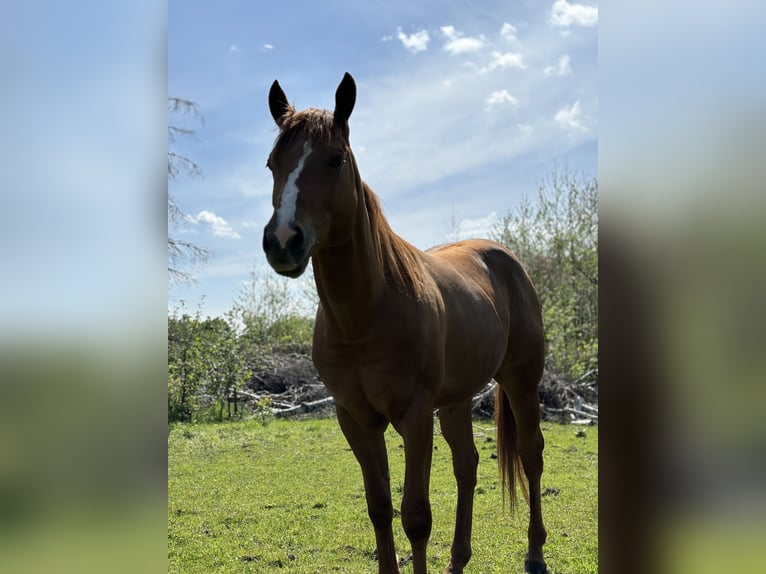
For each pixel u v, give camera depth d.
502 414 3.89
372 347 2.64
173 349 10.04
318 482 5.70
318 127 2.35
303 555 3.78
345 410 2.87
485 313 3.42
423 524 2.60
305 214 2.21
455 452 3.55
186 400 10.04
